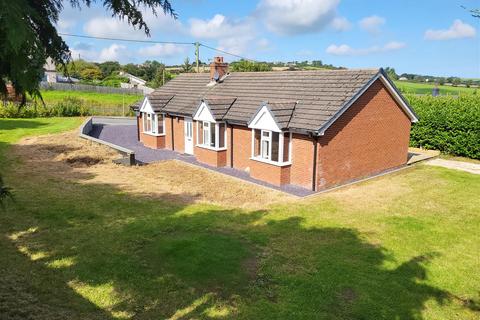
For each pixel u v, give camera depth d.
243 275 9.59
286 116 18.69
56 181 18.06
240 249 11.01
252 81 25.19
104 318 7.75
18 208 13.97
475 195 17.23
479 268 10.38
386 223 13.57
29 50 5.03
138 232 12.04
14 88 5.81
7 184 17.03
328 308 8.33
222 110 22.59
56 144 26.83
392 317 8.12
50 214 13.50
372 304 8.52
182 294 8.72
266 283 9.27
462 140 25.92
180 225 12.76
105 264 9.95
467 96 28.78
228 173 21.12
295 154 18.64
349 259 10.65
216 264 10.05
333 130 18.00
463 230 13.06
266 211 14.66
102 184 17.91
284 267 10.06
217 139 22.47
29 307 7.83
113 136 33.88
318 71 21.98
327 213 14.55
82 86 75.06
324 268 10.06
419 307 8.51
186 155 26.19
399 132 22.23
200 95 27.12
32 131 32.75
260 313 8.09
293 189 18.11
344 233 12.52
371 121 20.03
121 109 51.12
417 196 17.02
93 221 12.97
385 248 11.45
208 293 8.78
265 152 19.61
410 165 23.58
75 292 8.62
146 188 17.56
